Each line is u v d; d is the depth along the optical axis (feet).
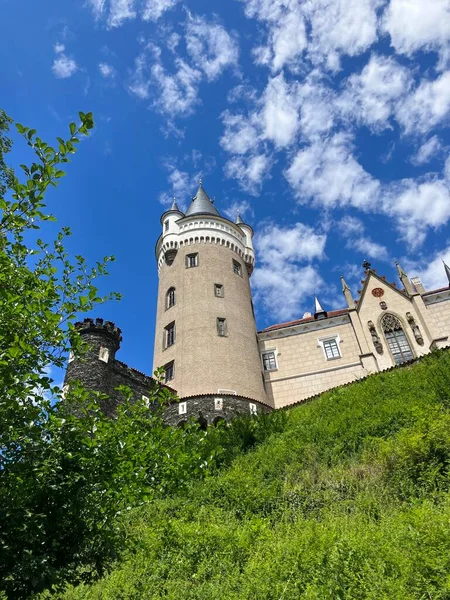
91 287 26.30
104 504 22.99
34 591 18.93
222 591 30.19
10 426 20.65
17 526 19.25
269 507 47.57
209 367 108.99
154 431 27.58
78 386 24.84
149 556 38.47
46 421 22.45
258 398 109.19
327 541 29.86
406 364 85.46
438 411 52.08
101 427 24.13
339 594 23.85
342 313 135.33
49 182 22.85
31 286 25.43
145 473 25.81
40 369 22.93
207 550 37.83
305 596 24.89
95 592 33.76
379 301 132.26
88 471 22.52
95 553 22.91
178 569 35.68
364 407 68.74
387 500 39.04
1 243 25.12
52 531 21.20
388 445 47.96
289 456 61.16
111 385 87.20
